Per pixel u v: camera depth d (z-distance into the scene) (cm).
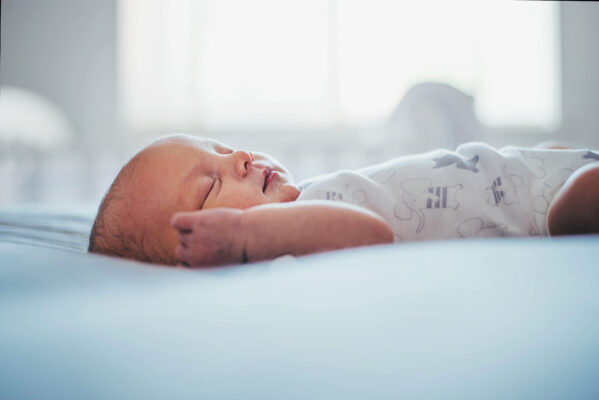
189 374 24
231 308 31
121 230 92
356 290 32
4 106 274
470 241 46
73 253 61
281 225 67
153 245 90
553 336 26
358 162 275
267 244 68
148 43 309
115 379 24
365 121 302
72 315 31
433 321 27
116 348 26
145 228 91
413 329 27
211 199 91
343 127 300
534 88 319
